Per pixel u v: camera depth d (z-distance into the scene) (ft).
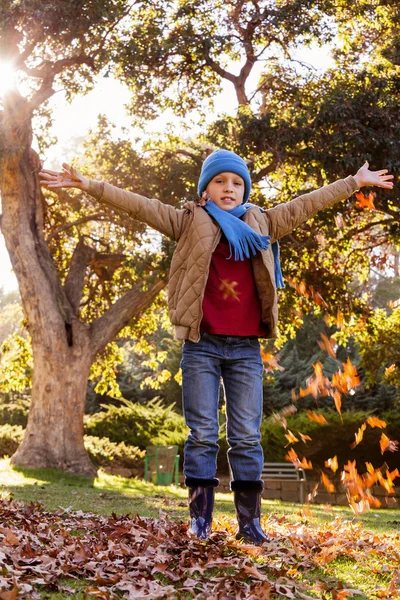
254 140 46.21
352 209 46.57
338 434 66.64
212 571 8.70
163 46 47.34
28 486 28.09
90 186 10.87
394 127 44.32
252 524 10.77
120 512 15.70
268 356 11.31
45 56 49.21
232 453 10.98
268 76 55.06
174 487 46.50
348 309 52.60
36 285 49.03
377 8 53.62
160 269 45.37
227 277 10.96
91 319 63.67
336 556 10.28
